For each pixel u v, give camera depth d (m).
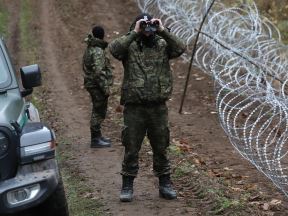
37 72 17.78
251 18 34.12
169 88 18.23
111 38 62.41
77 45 61.06
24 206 15.12
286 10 50.38
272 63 29.36
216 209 18.02
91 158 25.55
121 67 50.03
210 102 34.91
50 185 15.44
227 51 32.19
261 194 19.05
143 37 17.98
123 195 19.27
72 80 46.88
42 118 34.81
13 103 16.64
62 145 28.08
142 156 24.86
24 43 63.69
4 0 84.12
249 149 22.20
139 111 18.34
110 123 31.92
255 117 28.98
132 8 72.38
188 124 30.72
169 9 50.09
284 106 21.16
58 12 75.19
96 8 73.75
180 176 21.56
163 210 18.39
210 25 34.81
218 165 23.03
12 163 15.34
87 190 21.08
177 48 18.17
